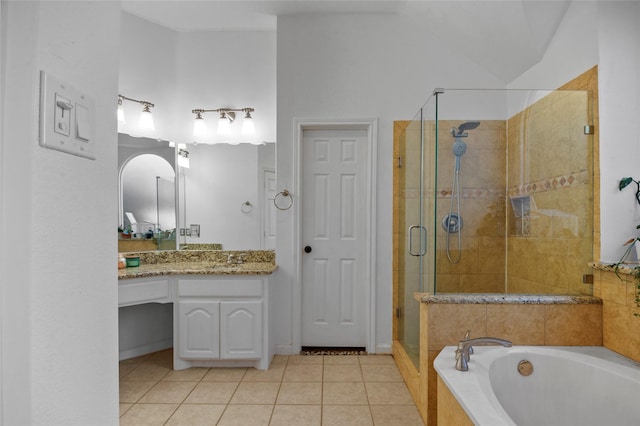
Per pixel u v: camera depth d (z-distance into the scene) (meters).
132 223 2.96
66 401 0.59
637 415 1.44
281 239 2.98
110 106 0.73
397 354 2.75
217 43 3.22
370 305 2.97
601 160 1.90
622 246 1.88
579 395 1.62
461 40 2.77
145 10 2.91
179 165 3.15
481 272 2.13
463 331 1.91
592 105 1.95
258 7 2.87
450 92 2.16
